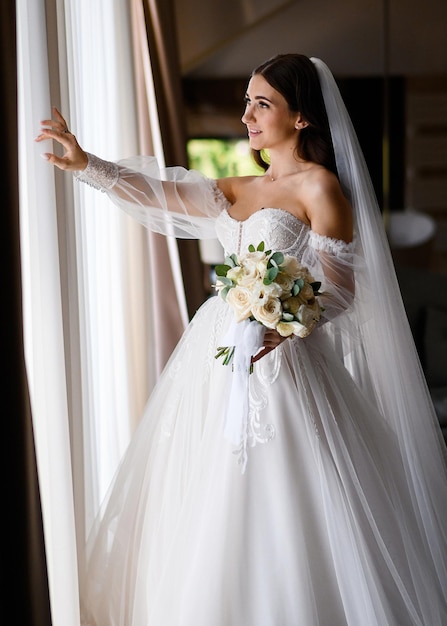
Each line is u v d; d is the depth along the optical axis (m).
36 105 2.42
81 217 2.84
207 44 5.32
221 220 2.73
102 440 3.09
